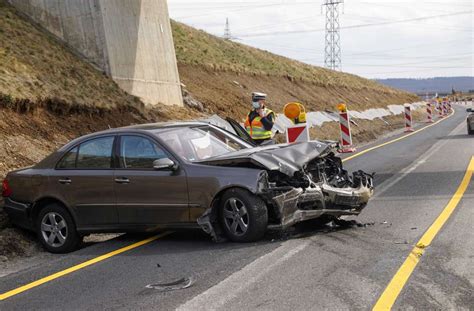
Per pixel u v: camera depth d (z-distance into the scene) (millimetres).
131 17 19875
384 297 5391
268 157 7766
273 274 6254
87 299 5895
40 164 8789
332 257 6812
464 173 13750
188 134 8469
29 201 8680
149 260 7258
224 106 25891
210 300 5555
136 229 8141
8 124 13133
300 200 7695
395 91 84250
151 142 8148
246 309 5250
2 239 8539
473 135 26906
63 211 8422
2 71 14562
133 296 5855
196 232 8695
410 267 6277
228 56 39875
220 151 8422
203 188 7680
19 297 6184
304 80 47375
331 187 8266
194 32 41688
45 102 14758
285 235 8055
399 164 16219
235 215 7648
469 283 5695
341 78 63469
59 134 14328
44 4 18984
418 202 10219
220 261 6910
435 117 54625
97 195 8242
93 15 18391
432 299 5297
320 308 5176
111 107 16953
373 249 7109
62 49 18016
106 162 8328
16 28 17375
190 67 30109
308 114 30250
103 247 8266
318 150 8469
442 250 6941
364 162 17156
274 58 52312
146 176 7988
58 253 8422
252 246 7496
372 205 10133
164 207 7895
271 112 12414
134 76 19453
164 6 22578
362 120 38656
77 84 16578
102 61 18391
